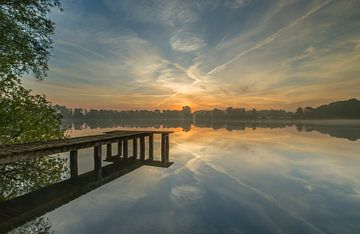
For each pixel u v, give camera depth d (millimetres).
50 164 12703
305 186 10367
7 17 9570
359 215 7066
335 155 19719
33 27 10461
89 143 10625
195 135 44500
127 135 15312
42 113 12359
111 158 17031
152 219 6457
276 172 13312
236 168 14414
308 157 18766
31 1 10219
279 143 29250
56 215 6512
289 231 5949
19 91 11133
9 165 10961
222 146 26297
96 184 9578
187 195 8781
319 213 7199
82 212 6789
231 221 6477
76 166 10016
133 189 9289
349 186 10422
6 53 9852
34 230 5590
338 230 6047
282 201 8305
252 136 41188
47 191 8414
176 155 19875
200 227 6035
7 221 5898
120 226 5969
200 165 15273
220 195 8883
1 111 10250
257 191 9516
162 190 9344
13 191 9023
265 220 6574
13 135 11141
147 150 23125
